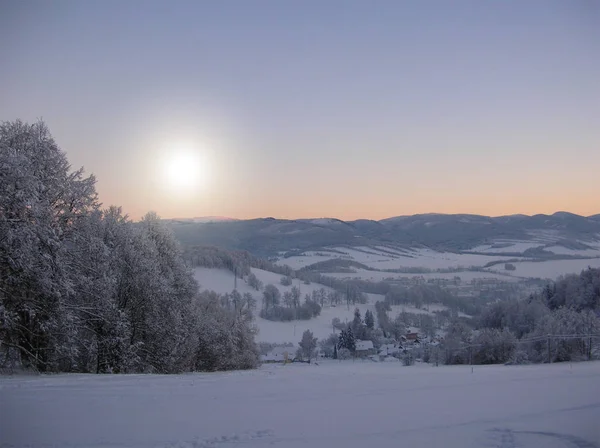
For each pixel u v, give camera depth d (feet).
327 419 31.73
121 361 87.56
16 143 82.02
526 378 51.80
